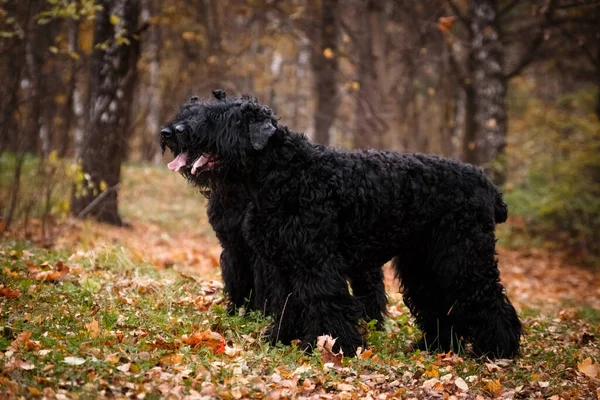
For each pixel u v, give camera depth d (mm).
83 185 10938
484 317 5102
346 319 4742
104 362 3963
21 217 9242
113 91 11094
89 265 6859
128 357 4156
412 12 16312
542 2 14117
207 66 20891
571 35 15555
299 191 4598
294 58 32375
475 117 20766
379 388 4324
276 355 4625
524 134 19469
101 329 4660
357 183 4703
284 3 19781
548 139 16250
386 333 5785
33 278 6000
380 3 13781
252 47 27547
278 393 3895
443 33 17922
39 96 9609
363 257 4895
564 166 15047
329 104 19969
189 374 4090
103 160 11031
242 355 4578
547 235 16219
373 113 13859
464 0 21953
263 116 4648
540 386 4562
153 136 23938
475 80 19844
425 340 5539
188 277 6801
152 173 18781
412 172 4922
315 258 4594
